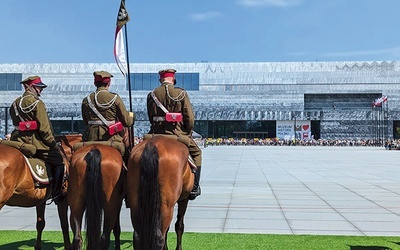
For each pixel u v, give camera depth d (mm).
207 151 57000
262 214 11180
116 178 5680
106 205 5602
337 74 88750
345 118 88875
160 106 6332
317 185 17578
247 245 7938
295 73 89812
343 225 9820
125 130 6777
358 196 14438
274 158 39062
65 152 7402
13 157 5676
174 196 5410
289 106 89688
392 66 87562
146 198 5168
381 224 9938
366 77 88000
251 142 88688
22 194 5898
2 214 11320
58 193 6652
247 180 19594
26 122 6344
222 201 13336
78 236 5445
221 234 8883
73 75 89875
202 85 90938
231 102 90625
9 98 88125
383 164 30844
